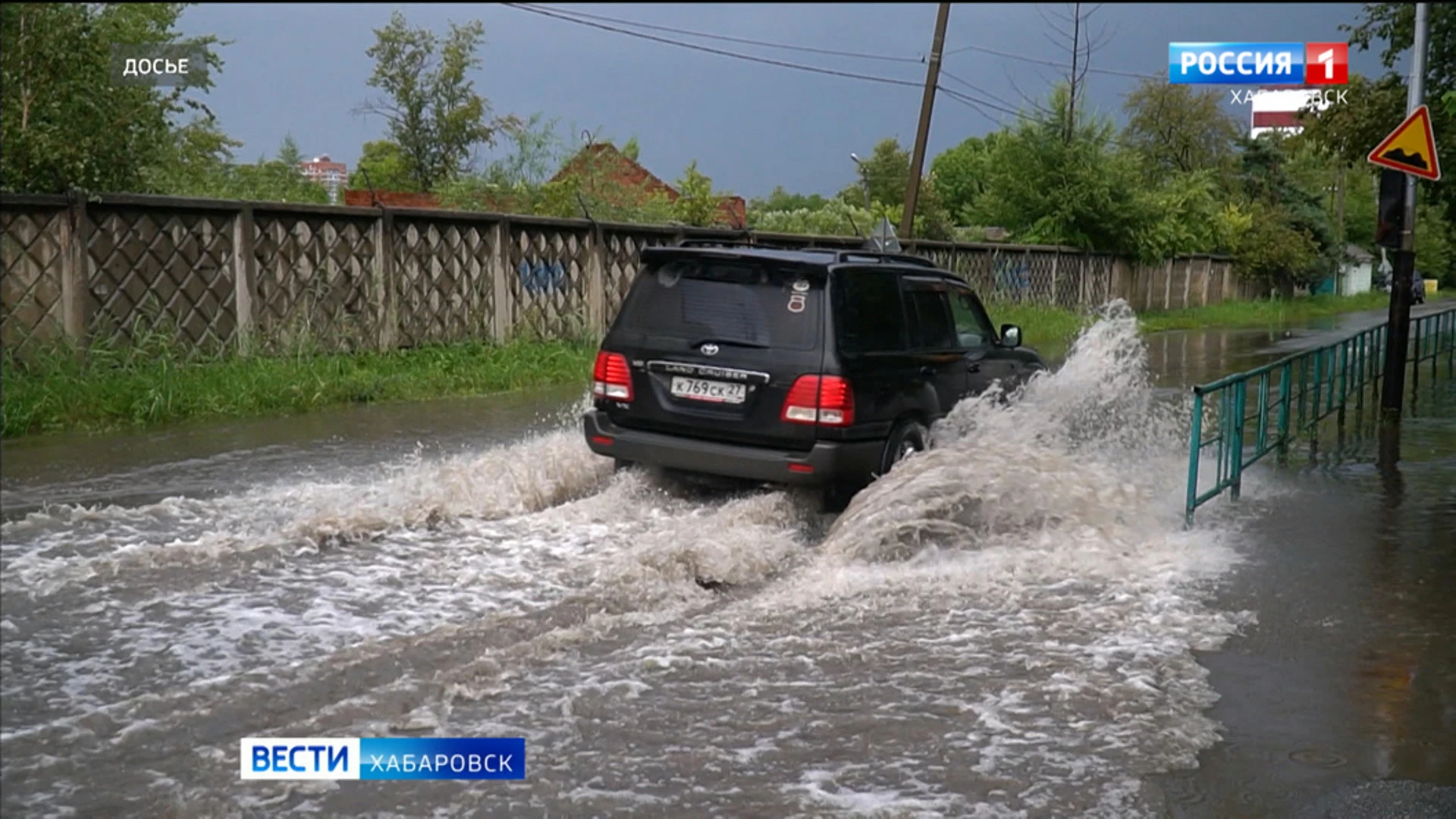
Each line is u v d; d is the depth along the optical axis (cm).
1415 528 842
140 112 1404
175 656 549
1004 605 649
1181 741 471
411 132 2920
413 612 617
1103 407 1196
